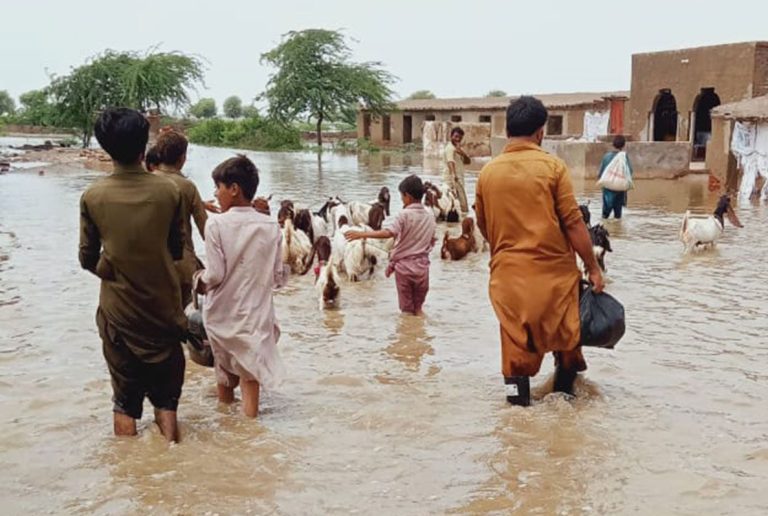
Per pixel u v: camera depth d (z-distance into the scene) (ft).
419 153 159.74
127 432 17.11
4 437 16.97
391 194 70.95
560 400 19.13
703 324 26.55
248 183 18.33
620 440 17.01
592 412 18.57
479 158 129.59
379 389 20.30
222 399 19.34
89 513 13.84
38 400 19.19
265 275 18.33
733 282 33.30
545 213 18.67
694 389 20.22
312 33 182.19
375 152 164.86
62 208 58.29
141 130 16.25
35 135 238.27
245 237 17.94
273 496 14.51
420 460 16.08
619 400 19.40
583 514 13.85
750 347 23.91
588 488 14.82
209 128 222.28
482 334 25.62
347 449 16.62
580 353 19.69
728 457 16.14
